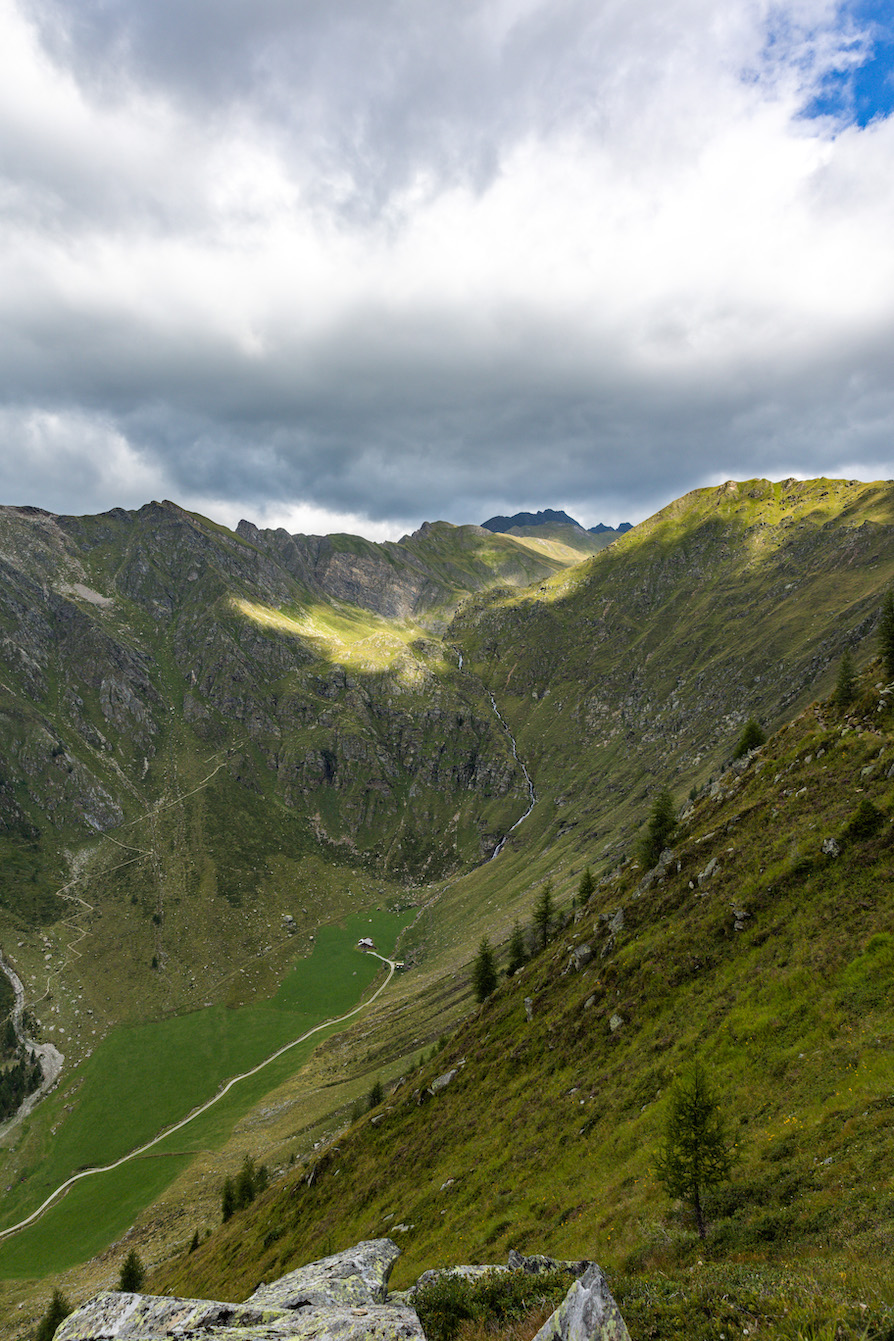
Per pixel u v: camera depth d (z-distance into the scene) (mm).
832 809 61531
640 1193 37719
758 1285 17328
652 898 74812
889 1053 34875
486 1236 45062
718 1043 47406
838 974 44656
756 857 64062
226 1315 18516
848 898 51031
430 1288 20422
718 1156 29609
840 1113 32531
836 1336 13133
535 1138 55375
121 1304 20031
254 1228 83438
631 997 62438
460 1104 72562
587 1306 13562
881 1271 16766
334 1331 16531
